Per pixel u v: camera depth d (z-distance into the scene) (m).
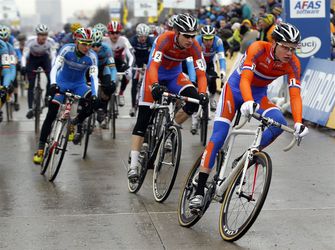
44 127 8.18
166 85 7.34
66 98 8.05
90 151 9.68
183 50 6.80
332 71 11.29
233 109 5.62
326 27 12.41
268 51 5.55
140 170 6.98
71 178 7.86
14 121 13.12
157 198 6.66
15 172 8.23
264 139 5.46
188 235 5.52
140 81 13.18
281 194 6.91
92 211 6.32
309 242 5.30
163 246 5.23
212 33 10.90
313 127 11.29
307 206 6.43
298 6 12.36
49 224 5.88
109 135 11.19
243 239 5.39
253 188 5.14
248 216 5.20
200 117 10.35
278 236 5.46
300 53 12.48
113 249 5.18
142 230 5.68
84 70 8.31
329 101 11.02
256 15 18.14
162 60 7.06
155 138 6.86
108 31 12.23
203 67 6.79
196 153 9.45
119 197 6.89
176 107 7.20
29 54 12.67
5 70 8.79
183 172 8.18
